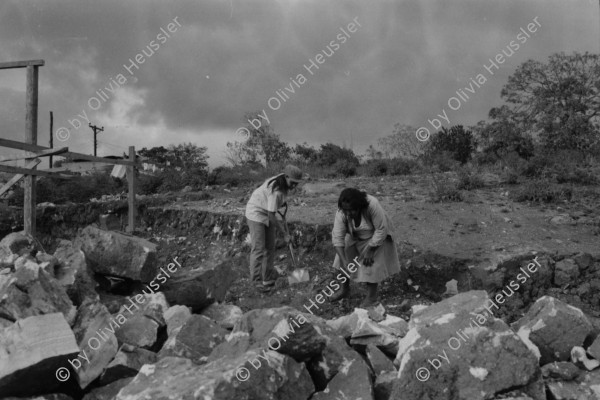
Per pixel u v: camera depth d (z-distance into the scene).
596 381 3.08
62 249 4.41
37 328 3.07
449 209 7.61
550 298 3.58
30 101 5.61
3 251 4.40
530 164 9.84
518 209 7.56
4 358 2.92
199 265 7.52
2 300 3.31
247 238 7.62
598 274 5.45
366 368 3.05
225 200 9.67
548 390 3.02
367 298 5.09
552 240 6.10
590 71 19.72
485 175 10.21
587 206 7.56
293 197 9.45
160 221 8.85
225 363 2.77
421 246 6.01
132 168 8.41
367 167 13.66
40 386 3.01
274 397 2.65
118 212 9.38
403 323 4.03
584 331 3.36
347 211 4.76
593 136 18.08
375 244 4.78
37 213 9.61
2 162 5.61
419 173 12.41
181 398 2.45
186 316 3.88
